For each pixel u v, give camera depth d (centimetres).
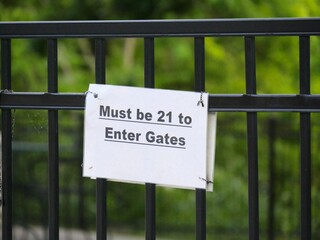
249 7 2148
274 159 1756
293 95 554
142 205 2045
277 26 557
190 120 564
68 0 2289
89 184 1833
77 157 1719
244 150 2062
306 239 561
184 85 2389
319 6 2231
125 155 577
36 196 1702
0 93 604
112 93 579
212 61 2280
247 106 560
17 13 2288
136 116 575
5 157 616
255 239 566
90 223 1941
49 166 604
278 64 2286
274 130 1753
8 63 608
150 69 580
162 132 570
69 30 590
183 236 1995
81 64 2431
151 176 572
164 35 575
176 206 2053
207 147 570
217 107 564
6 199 618
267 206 1795
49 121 603
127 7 2239
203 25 567
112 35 583
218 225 2009
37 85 2234
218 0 2131
